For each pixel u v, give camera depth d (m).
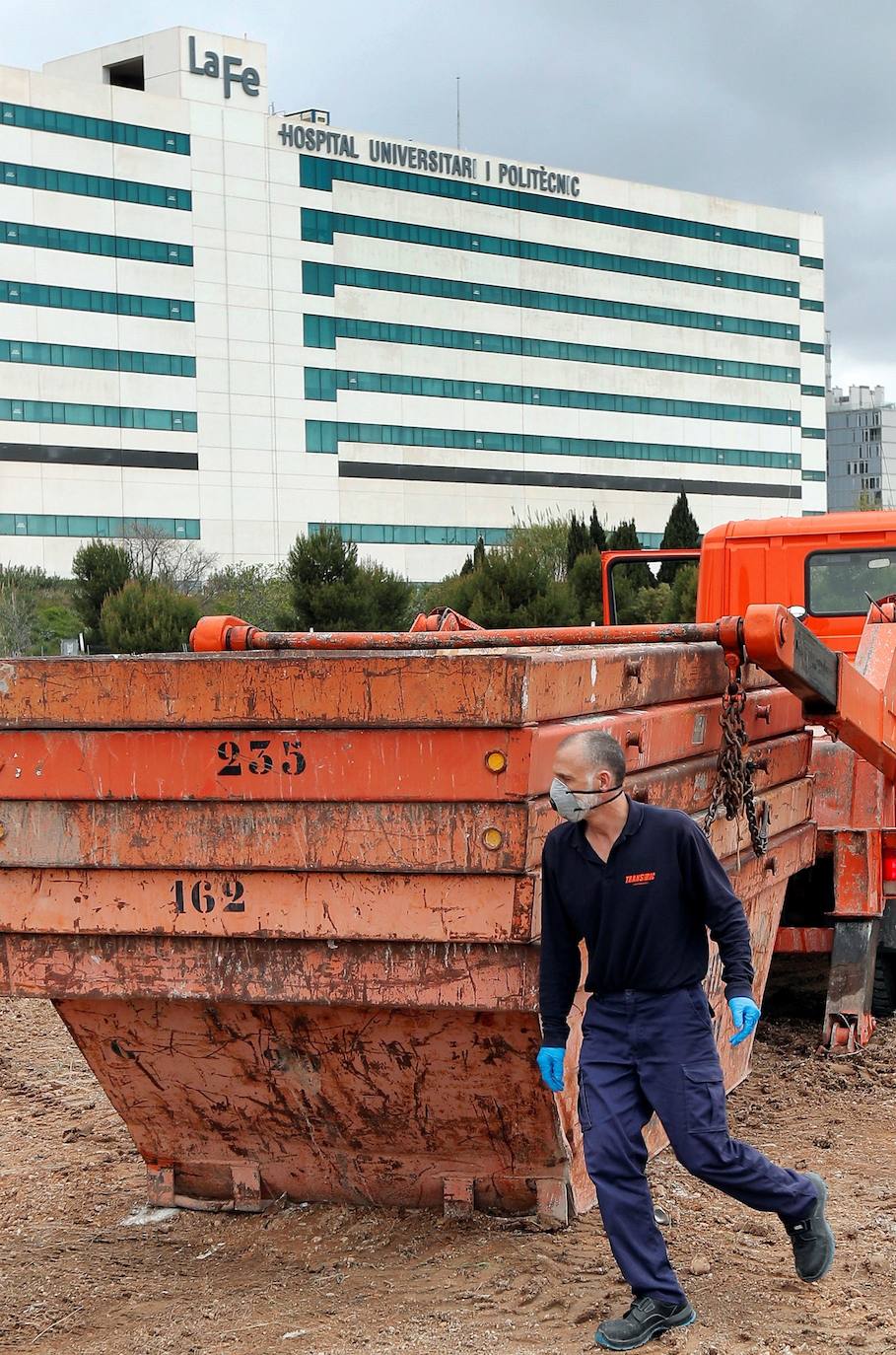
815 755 7.48
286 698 4.37
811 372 114.69
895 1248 4.82
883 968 7.82
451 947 4.37
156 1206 5.40
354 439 88.75
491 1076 4.68
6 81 76.06
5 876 4.68
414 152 90.69
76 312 78.56
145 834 4.54
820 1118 6.36
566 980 4.22
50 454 77.81
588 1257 4.72
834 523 9.08
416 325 91.12
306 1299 4.55
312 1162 5.16
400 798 4.31
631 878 4.13
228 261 83.50
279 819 4.43
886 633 7.40
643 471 102.69
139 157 80.31
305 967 4.48
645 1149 4.27
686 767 5.22
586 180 99.00
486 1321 4.29
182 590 72.12
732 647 5.47
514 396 95.69
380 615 46.84
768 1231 4.99
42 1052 8.12
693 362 105.56
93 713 4.53
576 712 4.51
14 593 59.88
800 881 7.57
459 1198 5.03
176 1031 4.93
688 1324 4.20
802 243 113.06
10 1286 4.82
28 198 76.88
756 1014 4.16
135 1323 4.48
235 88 83.50
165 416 81.50
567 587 43.16
